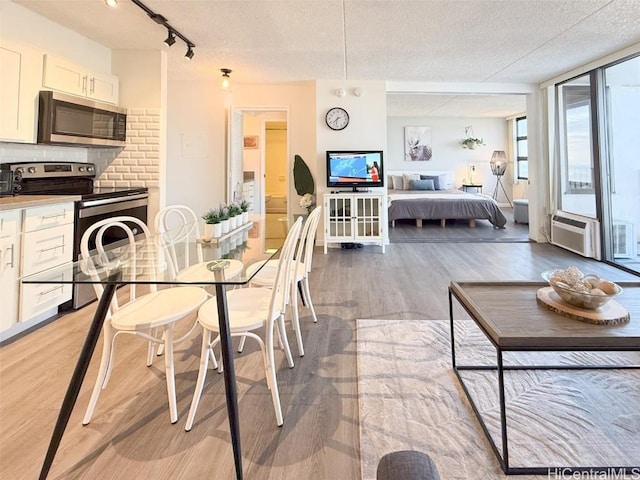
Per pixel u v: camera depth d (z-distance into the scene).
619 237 4.23
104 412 1.69
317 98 5.24
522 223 7.75
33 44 3.02
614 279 3.72
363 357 2.15
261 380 1.96
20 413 1.68
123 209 3.48
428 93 5.43
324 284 3.67
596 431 1.52
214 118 5.40
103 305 1.54
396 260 4.67
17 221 2.42
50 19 3.19
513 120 9.73
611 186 4.33
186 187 5.45
